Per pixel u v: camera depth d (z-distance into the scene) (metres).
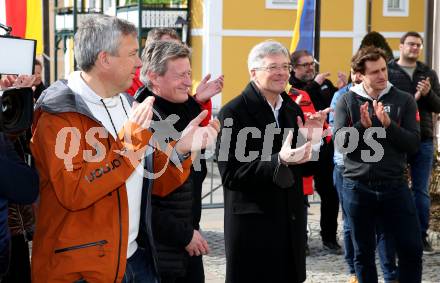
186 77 4.00
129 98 3.54
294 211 4.30
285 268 4.32
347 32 21.56
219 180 11.73
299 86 7.74
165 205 3.75
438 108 7.02
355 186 5.14
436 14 9.45
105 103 3.29
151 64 3.99
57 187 3.05
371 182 5.07
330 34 21.39
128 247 3.36
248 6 20.44
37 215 3.25
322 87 7.85
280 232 4.28
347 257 6.06
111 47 3.18
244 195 4.28
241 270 4.32
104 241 3.13
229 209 4.36
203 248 3.83
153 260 3.43
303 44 9.84
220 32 20.27
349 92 5.26
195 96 4.64
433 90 7.27
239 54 20.53
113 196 3.17
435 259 6.95
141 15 20.77
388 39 22.12
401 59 7.27
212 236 8.03
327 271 6.64
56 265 3.13
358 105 5.20
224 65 20.39
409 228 5.07
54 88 3.20
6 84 3.35
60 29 24.77
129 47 3.22
